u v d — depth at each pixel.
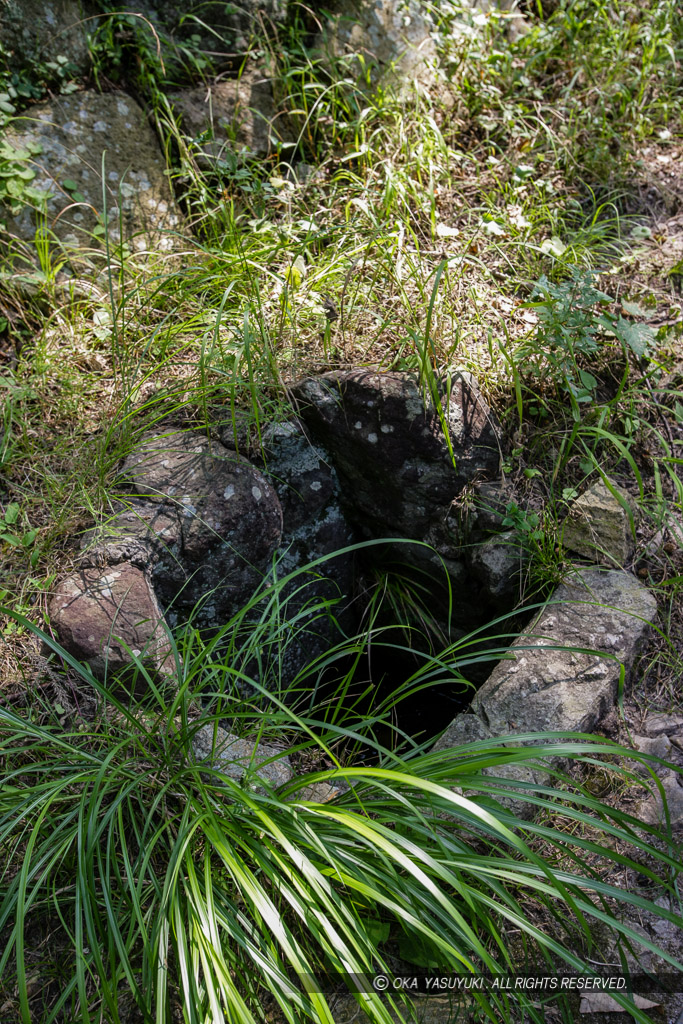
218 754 2.08
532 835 2.08
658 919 2.00
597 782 2.17
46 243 2.92
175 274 2.82
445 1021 1.83
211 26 3.29
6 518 2.46
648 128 3.64
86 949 1.89
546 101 3.73
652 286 3.16
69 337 2.94
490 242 3.20
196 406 2.72
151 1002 1.64
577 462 2.78
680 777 2.20
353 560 3.01
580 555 2.57
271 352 2.66
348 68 3.38
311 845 1.69
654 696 2.35
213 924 1.62
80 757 2.04
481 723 2.26
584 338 2.76
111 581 2.31
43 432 2.73
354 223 3.09
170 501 2.49
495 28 3.67
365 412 2.64
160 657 2.20
